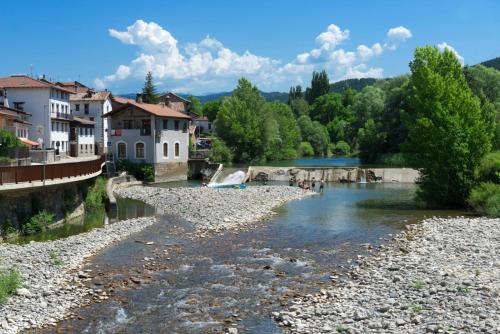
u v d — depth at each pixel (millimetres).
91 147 91125
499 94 86812
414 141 43750
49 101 71875
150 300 18828
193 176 74812
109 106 99562
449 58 46750
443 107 42812
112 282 20953
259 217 38250
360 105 121438
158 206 44875
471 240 27547
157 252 26469
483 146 42000
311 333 15273
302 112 175500
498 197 37625
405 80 106000
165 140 69625
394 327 15156
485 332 14203
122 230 32062
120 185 60344
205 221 35750
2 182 27844
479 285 18469
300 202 48219
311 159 117312
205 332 15859
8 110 64875
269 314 17344
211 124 136500
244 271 22844
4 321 16141
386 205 45781
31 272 21406
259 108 103812
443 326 14758
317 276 21984
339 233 32094
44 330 15891
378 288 19359
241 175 69375
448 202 44000
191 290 20047
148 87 122062
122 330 16031
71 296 18922
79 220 37188
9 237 28844
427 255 24531
